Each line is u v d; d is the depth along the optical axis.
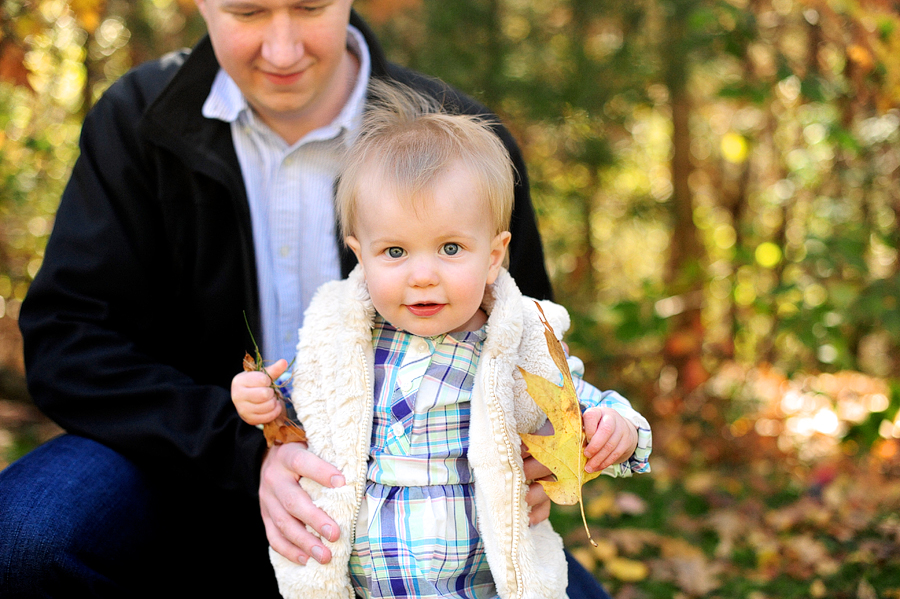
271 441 1.47
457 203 1.34
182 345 1.85
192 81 1.70
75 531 1.41
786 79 3.04
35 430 3.71
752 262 3.33
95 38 3.14
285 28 1.56
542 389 1.32
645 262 5.41
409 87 1.85
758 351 3.82
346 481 1.39
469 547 1.38
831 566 2.34
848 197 3.66
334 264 1.77
